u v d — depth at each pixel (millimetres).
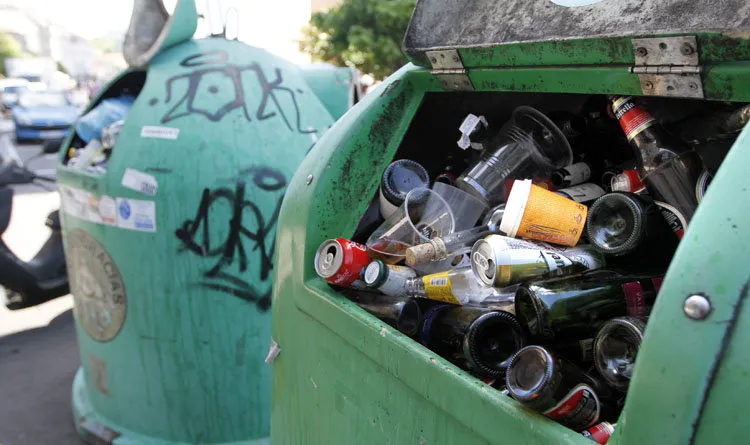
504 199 1331
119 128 2314
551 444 730
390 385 996
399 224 1258
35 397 3352
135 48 2367
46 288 3697
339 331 1123
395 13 7793
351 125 1353
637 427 629
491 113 1475
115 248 2209
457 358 1097
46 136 13250
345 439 1137
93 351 2486
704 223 621
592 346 931
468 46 1168
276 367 1414
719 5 790
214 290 2180
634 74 906
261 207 2164
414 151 1484
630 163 1259
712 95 815
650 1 893
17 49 40344
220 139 2125
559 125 1365
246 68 2314
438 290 1144
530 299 983
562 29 1008
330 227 1307
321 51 8266
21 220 7172
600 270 1029
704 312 591
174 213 2109
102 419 2557
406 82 1403
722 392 581
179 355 2254
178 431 2363
